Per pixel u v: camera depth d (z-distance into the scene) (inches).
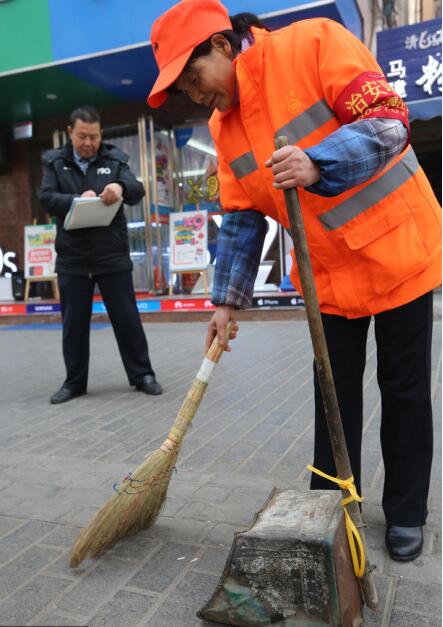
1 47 303.7
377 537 78.2
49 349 255.4
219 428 129.9
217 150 77.6
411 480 73.1
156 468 76.2
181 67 63.7
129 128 374.3
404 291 67.8
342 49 61.2
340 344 73.4
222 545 78.3
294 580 57.1
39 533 83.9
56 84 327.6
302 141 64.3
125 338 163.9
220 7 66.9
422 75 252.7
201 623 62.2
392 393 72.2
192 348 236.1
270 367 190.9
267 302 310.8
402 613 62.7
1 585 70.6
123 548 78.2
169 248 366.3
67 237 155.8
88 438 127.5
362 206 64.8
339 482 60.9
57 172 155.9
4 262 422.9
